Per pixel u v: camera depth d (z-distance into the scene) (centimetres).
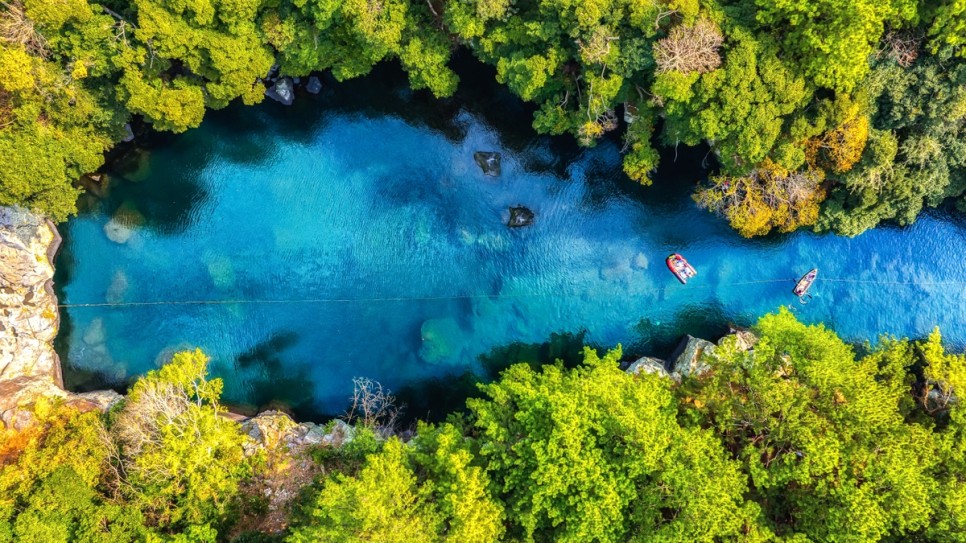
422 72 3259
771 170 3095
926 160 3091
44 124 3138
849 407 2664
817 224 3450
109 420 3278
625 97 3269
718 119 2920
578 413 2692
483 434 3069
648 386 2966
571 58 3127
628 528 2606
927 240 3778
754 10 2814
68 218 3731
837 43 2642
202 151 3794
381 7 2995
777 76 2772
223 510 3080
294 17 3128
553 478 2525
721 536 2548
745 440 2889
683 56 2702
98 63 3003
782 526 2759
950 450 2708
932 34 2772
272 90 3719
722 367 3105
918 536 2656
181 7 2870
